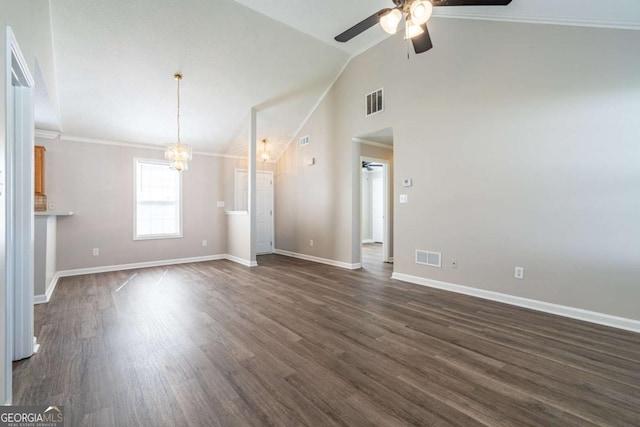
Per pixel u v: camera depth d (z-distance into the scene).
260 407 1.59
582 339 2.37
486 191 3.37
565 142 2.81
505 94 3.20
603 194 2.62
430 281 3.95
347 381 1.83
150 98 4.50
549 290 2.95
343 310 3.09
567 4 2.62
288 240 6.74
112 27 3.40
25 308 2.11
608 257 2.61
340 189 5.35
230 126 5.59
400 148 4.25
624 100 2.50
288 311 3.08
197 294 3.71
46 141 4.62
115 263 5.21
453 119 3.64
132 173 5.39
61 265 4.72
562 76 2.81
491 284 3.37
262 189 7.05
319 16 3.74
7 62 1.47
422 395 1.69
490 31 3.30
